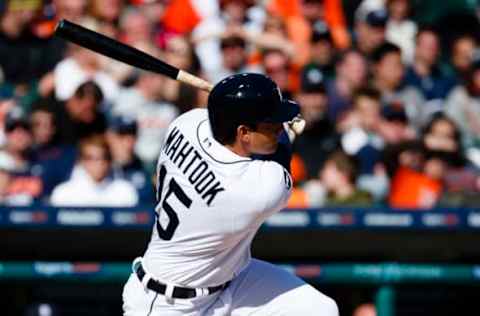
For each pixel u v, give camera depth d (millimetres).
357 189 29359
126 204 29000
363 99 33312
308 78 32750
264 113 17047
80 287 28578
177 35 36781
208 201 17234
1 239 26125
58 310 28406
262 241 26266
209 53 35594
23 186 29812
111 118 33344
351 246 26406
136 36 35969
